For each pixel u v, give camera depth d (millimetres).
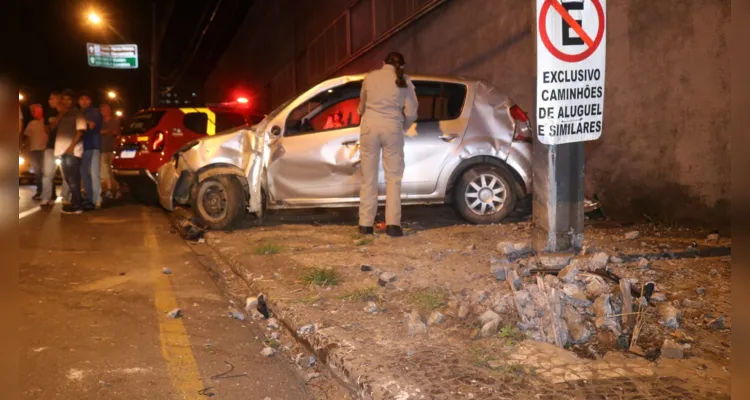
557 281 4137
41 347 4168
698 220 6758
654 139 7242
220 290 5727
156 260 6867
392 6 15047
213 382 3740
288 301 4863
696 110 6676
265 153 7879
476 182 7855
